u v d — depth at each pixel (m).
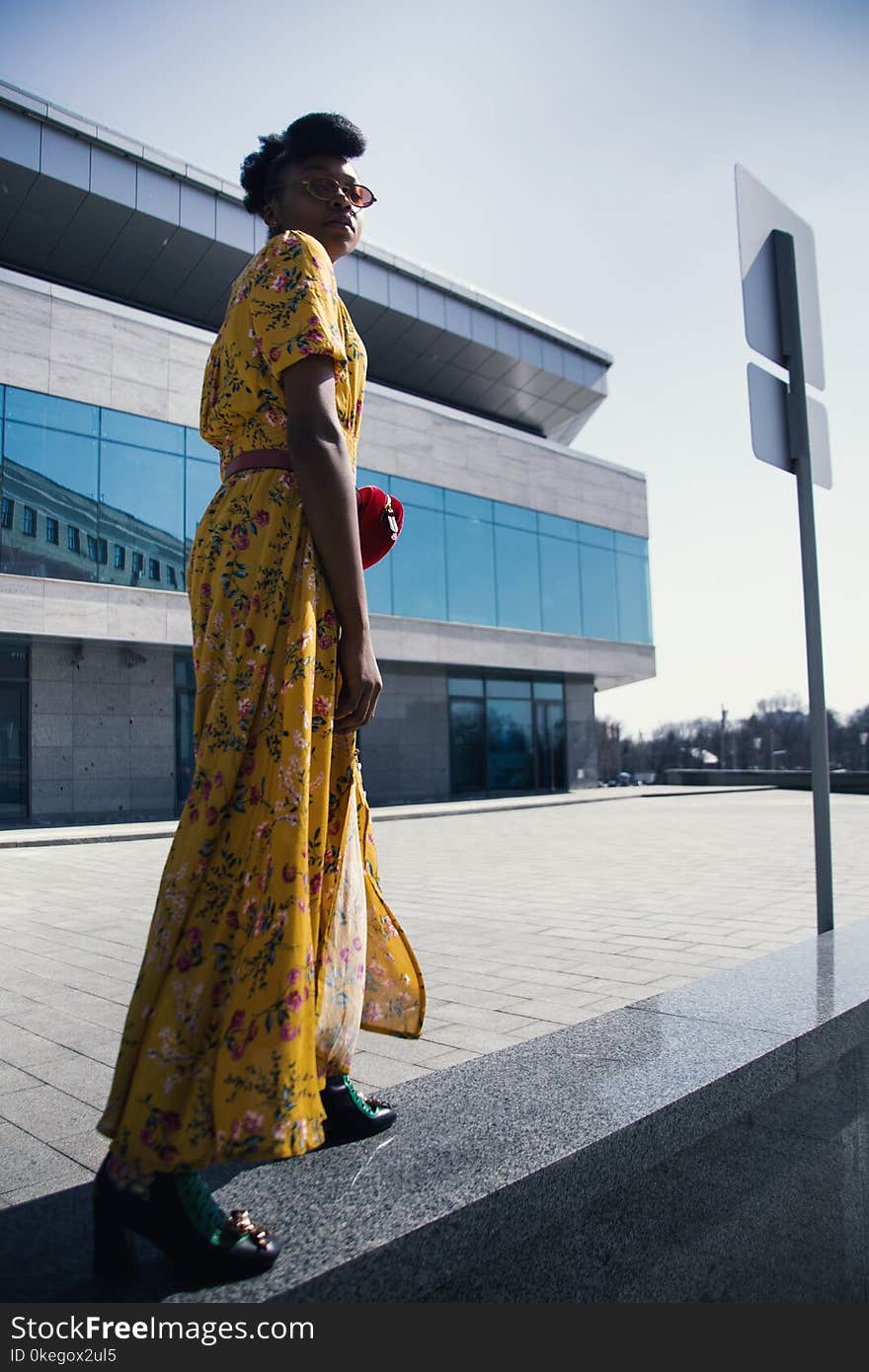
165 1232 1.20
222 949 1.31
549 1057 2.05
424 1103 1.79
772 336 3.68
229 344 1.51
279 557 1.43
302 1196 1.38
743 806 20.62
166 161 18.81
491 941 5.28
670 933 5.42
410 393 26.06
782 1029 2.18
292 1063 1.25
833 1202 2.11
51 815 16.94
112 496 17.08
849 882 7.49
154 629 17.28
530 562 25.17
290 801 1.34
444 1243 1.30
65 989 4.20
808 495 3.59
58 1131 2.42
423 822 16.80
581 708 27.42
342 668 1.46
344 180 1.67
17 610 15.82
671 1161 1.71
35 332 16.39
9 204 17.95
